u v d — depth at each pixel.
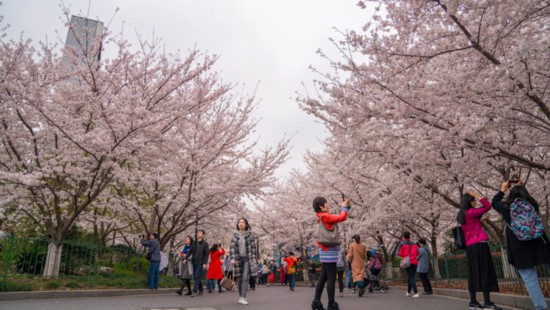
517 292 6.72
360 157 8.64
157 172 11.47
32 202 11.77
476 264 5.35
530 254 4.37
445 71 7.11
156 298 8.71
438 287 10.91
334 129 8.53
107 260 13.62
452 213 13.16
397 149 8.36
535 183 11.37
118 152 10.14
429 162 8.07
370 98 7.58
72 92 10.07
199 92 11.70
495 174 11.03
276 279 31.38
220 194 14.03
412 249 9.70
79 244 10.33
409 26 6.34
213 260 11.70
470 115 7.00
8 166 10.68
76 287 8.63
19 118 10.30
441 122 7.29
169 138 11.08
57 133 10.02
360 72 7.35
